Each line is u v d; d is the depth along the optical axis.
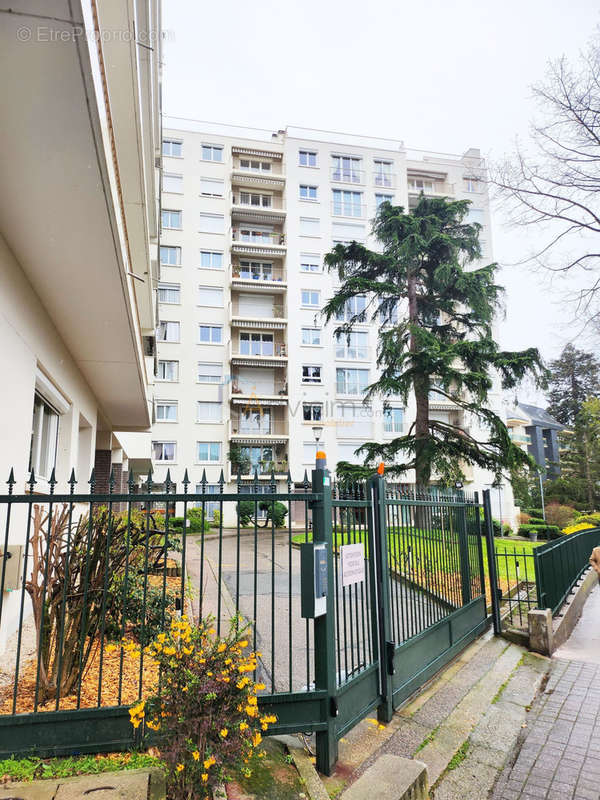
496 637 6.94
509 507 35.97
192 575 10.16
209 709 2.54
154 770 2.76
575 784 3.41
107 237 5.36
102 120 3.80
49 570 3.30
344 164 38.78
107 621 4.55
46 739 2.85
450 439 16.22
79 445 12.13
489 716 4.43
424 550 5.44
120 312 7.34
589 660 6.25
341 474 16.14
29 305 6.37
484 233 36.66
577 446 44.50
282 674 4.91
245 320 34.72
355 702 3.73
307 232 37.06
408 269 16.78
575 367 52.09
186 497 3.10
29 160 4.16
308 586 3.35
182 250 35.12
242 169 37.81
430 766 3.52
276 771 3.12
